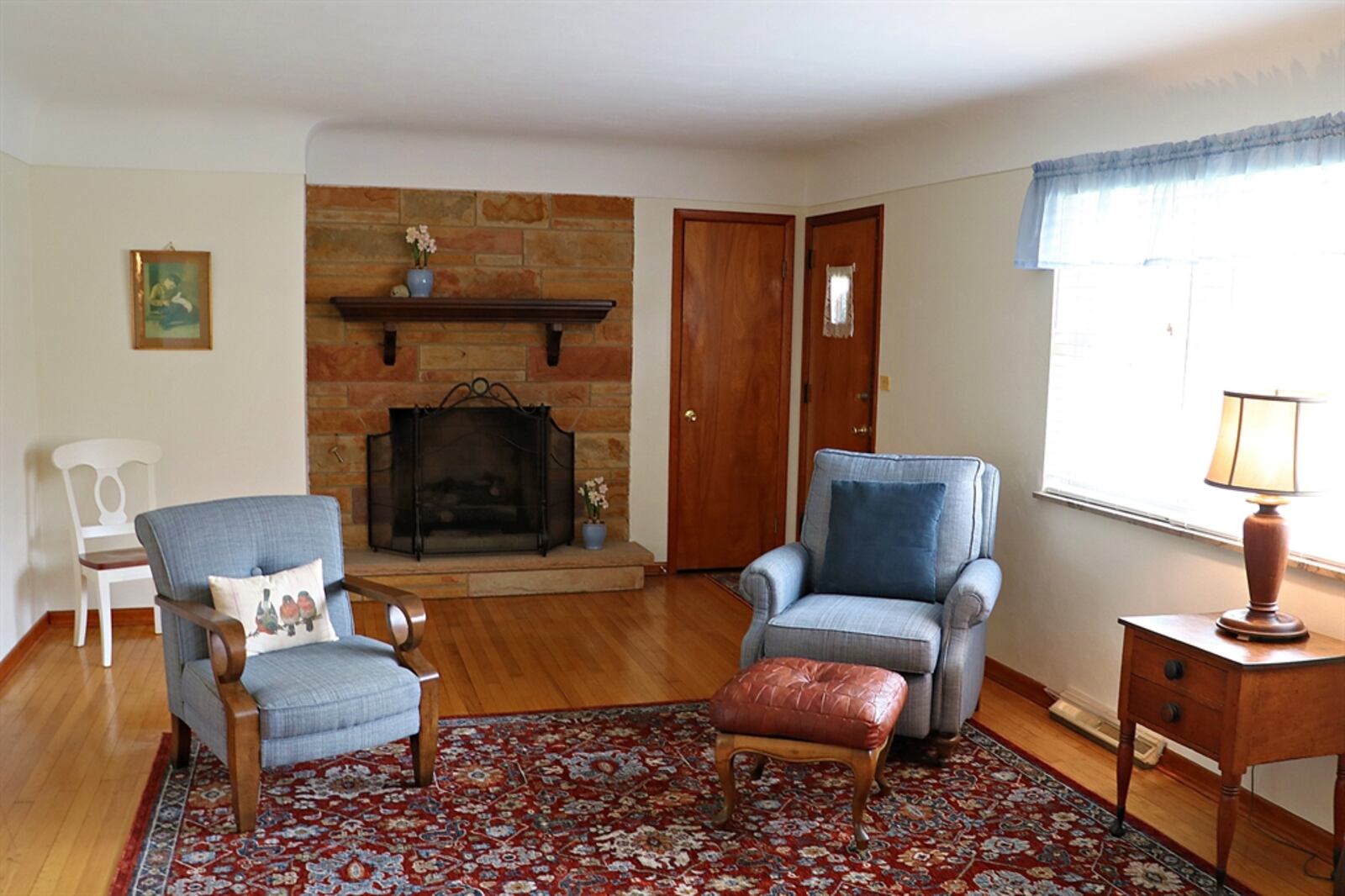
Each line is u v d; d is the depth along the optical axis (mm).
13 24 3516
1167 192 3588
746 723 3121
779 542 6684
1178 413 3717
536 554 6023
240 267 5223
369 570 5715
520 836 3139
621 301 6258
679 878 2922
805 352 6488
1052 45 3486
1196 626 3096
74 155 5004
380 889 2822
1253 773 3373
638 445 6406
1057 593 4312
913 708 3604
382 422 5969
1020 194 4512
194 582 3439
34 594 5023
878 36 3449
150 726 3947
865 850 3092
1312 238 3080
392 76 4207
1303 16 3025
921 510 3998
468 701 4293
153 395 5195
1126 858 3070
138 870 2889
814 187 6332
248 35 3613
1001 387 4648
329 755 3168
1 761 3629
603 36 3535
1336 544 3131
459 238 5965
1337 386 3090
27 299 4938
